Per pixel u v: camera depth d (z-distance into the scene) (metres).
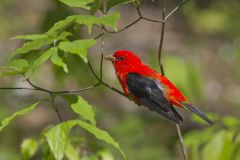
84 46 5.34
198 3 20.39
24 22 17.62
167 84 8.53
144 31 21.66
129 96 8.84
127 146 14.87
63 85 10.93
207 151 7.73
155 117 16.41
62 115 16.41
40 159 12.57
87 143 7.80
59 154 5.66
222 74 20.19
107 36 18.94
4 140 15.38
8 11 17.67
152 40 20.95
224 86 19.59
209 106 18.19
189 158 8.04
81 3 6.19
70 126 5.84
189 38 21.20
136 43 20.33
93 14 5.92
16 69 5.93
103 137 5.90
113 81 15.34
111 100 16.75
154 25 22.23
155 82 8.56
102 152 7.66
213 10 20.33
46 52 5.71
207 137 8.02
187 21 21.80
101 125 15.21
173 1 22.69
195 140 8.05
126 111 16.52
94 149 7.75
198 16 20.34
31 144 7.49
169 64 9.85
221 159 7.68
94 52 18.19
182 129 16.25
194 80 9.95
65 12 9.38
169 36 21.42
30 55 7.58
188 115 16.45
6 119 6.13
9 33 17.25
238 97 19.09
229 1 20.47
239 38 20.61
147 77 8.66
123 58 8.95
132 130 15.16
